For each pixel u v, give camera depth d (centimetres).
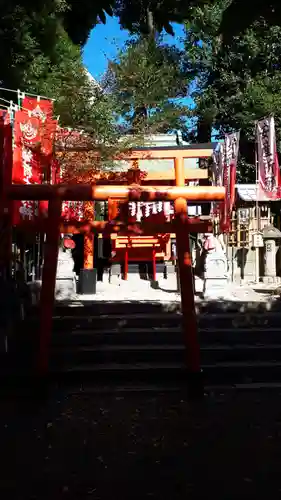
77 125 1252
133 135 1328
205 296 1089
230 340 835
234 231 1661
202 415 598
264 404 643
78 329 863
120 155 1224
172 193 721
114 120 1368
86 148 1181
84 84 1378
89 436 527
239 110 2058
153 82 1869
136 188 714
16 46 563
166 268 1561
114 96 1653
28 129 959
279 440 514
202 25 896
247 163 2169
